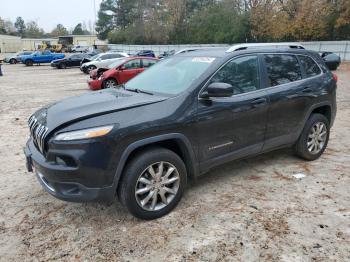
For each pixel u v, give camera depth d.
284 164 5.04
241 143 4.18
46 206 3.93
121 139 3.22
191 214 3.67
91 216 3.69
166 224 3.50
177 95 3.71
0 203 4.02
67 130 3.17
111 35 73.19
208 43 51.72
